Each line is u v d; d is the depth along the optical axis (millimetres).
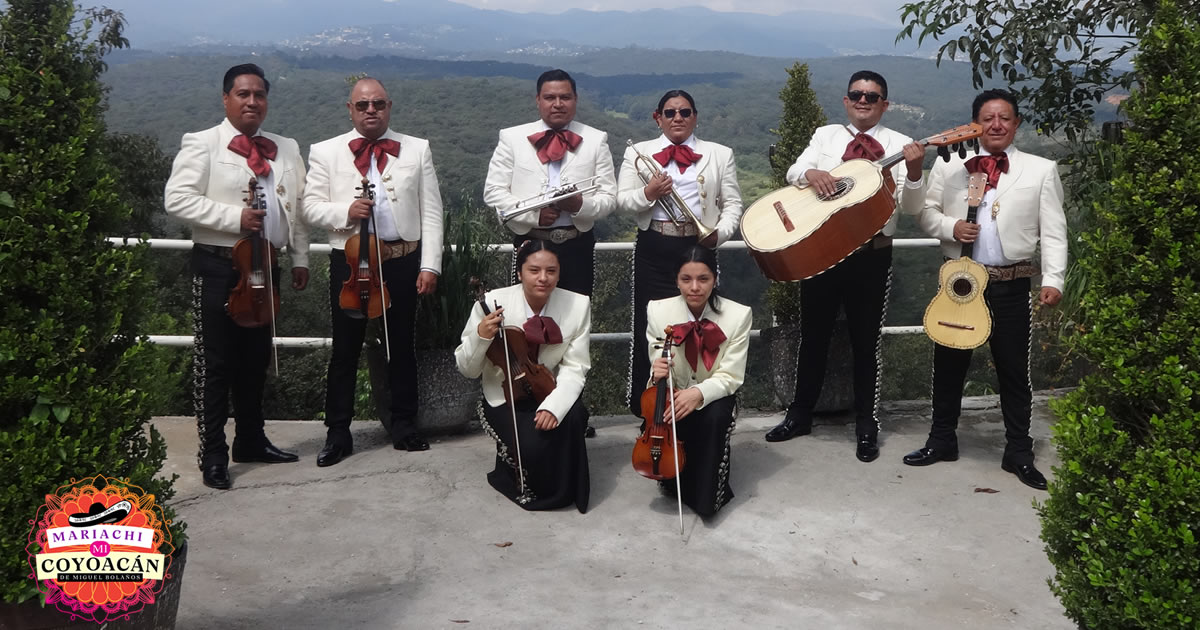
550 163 4922
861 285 4855
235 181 4359
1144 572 2338
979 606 3404
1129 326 2461
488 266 5383
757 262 4488
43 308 2486
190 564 3666
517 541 3928
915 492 4457
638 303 5031
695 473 4207
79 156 2480
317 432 5438
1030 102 6301
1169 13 2537
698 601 3402
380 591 3465
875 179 4391
